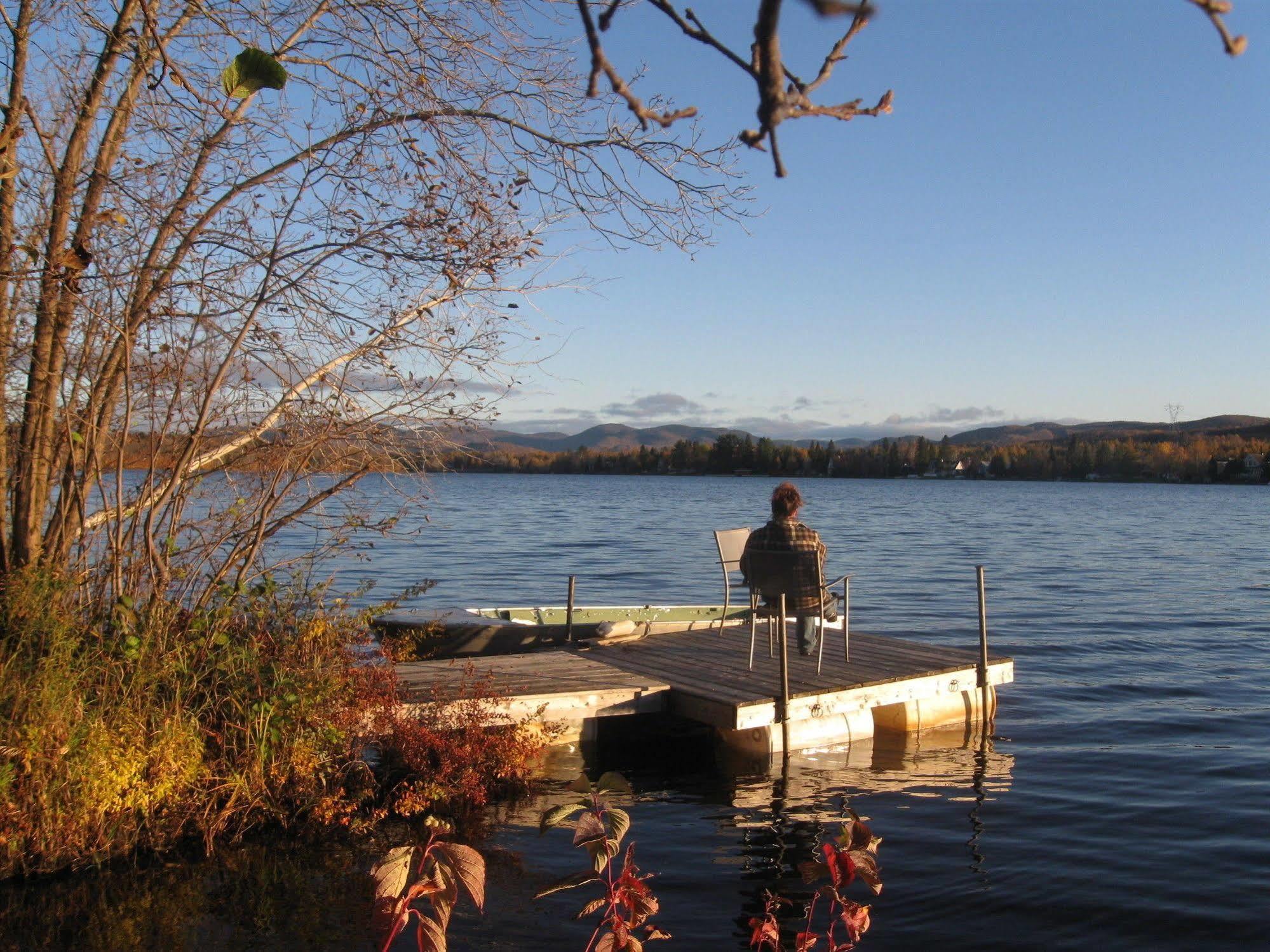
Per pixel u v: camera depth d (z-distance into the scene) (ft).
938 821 21.18
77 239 19.10
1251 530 135.23
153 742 17.98
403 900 8.12
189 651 19.44
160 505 20.21
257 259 19.40
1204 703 33.22
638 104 3.01
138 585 20.11
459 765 21.27
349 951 14.67
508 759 22.16
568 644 32.19
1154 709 32.17
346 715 20.61
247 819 19.07
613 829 8.91
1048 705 32.73
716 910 16.65
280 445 20.42
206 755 19.13
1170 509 202.59
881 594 63.26
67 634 17.97
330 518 21.12
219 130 19.19
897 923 16.21
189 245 19.12
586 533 111.96
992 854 19.26
